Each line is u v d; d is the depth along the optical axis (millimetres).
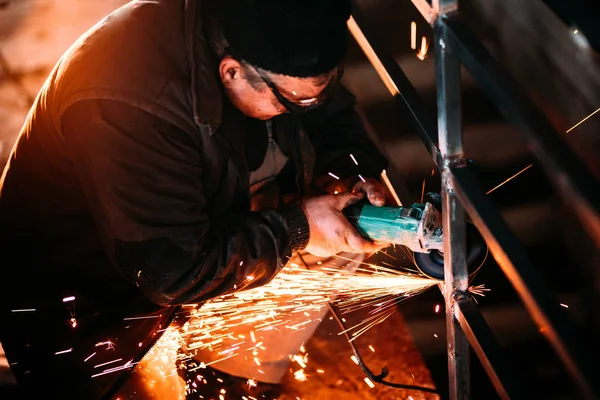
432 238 2342
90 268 2588
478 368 3082
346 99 3004
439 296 3363
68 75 2246
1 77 4734
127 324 2693
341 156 2939
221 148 2393
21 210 2537
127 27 2260
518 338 3119
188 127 2279
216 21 2166
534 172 3682
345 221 2506
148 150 2209
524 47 4242
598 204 1462
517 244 1789
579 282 3252
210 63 2221
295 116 2711
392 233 2416
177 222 2295
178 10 2297
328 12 2057
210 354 3049
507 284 3309
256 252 2443
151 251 2311
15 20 5164
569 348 1577
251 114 2375
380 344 3227
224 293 2551
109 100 2170
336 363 3184
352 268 3195
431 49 4461
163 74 2219
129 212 2250
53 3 5312
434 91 4211
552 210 3514
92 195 2285
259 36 2090
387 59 2398
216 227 2426
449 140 2062
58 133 2309
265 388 3082
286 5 2039
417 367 3125
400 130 4043
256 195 2881
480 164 3779
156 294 2438
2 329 2648
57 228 2527
